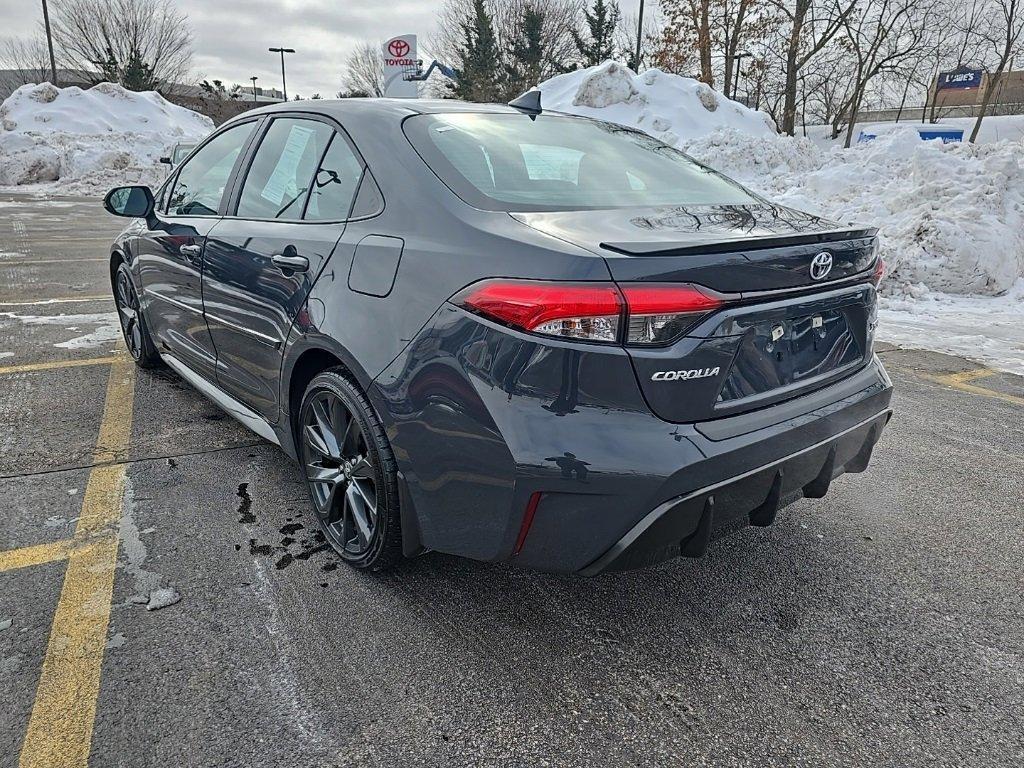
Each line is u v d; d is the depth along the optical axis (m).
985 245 7.40
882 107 35.28
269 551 2.54
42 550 2.49
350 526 2.44
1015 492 3.22
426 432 1.96
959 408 4.32
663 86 17.41
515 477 1.77
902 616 2.31
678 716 1.86
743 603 2.36
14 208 14.41
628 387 1.72
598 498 1.75
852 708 1.91
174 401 3.98
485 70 39.31
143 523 2.69
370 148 2.40
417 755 1.71
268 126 3.02
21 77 45.44
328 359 2.44
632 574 2.50
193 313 3.30
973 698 1.95
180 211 3.56
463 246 1.93
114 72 41.78
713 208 2.29
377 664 2.01
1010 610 2.36
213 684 1.91
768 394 1.99
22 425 3.59
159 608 2.20
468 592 2.36
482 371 1.81
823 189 10.18
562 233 1.86
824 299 2.08
